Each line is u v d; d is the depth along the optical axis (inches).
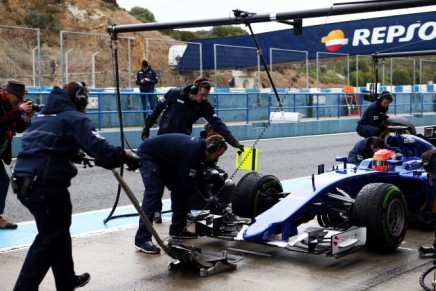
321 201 225.6
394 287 182.7
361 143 296.0
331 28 1064.2
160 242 191.3
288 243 208.1
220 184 267.3
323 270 200.8
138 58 1306.6
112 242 240.4
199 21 266.2
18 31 1169.4
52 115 160.4
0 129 242.5
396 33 1019.3
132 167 163.9
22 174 155.6
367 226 212.1
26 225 275.3
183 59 982.4
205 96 259.1
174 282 189.5
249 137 755.4
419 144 275.1
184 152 213.5
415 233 255.8
